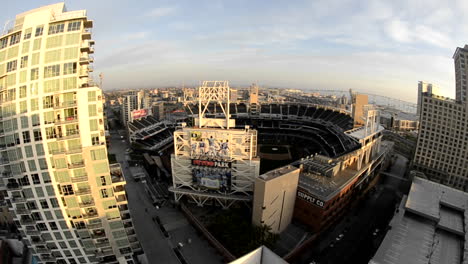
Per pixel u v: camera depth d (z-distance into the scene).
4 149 69.44
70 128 66.69
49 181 69.25
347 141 166.00
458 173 146.25
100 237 74.62
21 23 68.12
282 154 185.50
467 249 77.81
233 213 99.69
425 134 156.25
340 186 100.69
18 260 83.62
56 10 68.69
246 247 83.38
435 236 88.81
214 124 112.69
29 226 74.00
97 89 66.00
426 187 118.06
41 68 65.38
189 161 108.75
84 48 68.88
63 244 76.19
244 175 105.94
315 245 94.06
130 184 144.62
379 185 145.88
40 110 65.88
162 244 96.25
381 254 79.25
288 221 99.50
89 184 69.56
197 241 97.56
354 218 111.31
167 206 121.00
